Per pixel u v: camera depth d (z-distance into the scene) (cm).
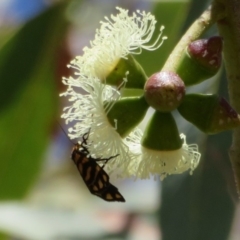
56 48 32
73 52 35
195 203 26
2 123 33
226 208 26
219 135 26
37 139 34
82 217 37
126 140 21
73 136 21
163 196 27
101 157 21
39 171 35
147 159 21
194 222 26
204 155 26
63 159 46
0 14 41
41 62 32
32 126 33
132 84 21
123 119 21
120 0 38
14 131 33
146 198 42
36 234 35
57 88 33
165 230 26
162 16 29
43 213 36
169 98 20
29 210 35
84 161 21
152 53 28
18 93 32
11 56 32
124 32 21
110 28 21
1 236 35
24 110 33
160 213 27
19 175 35
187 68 20
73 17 35
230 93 20
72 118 21
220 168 26
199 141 26
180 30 25
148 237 38
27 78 32
